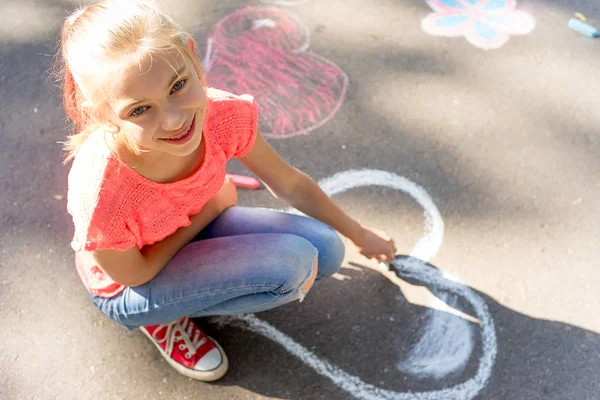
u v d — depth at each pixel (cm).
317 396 168
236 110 137
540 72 240
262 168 155
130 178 123
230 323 181
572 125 223
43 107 235
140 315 151
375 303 183
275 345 176
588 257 189
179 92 107
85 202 121
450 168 212
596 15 259
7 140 226
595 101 230
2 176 216
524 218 199
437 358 173
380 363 172
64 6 271
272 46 252
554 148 216
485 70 241
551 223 197
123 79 101
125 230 128
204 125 129
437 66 244
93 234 124
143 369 173
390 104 231
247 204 208
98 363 175
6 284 190
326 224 169
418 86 237
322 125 226
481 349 173
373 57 247
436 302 183
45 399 169
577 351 172
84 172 121
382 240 175
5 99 238
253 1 270
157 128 107
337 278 188
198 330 173
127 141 116
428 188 208
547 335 175
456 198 205
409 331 178
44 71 247
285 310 183
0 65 250
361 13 264
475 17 261
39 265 194
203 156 132
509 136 220
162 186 129
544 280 185
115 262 133
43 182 214
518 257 190
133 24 103
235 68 244
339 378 170
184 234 149
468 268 189
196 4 270
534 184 207
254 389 169
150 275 144
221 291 146
